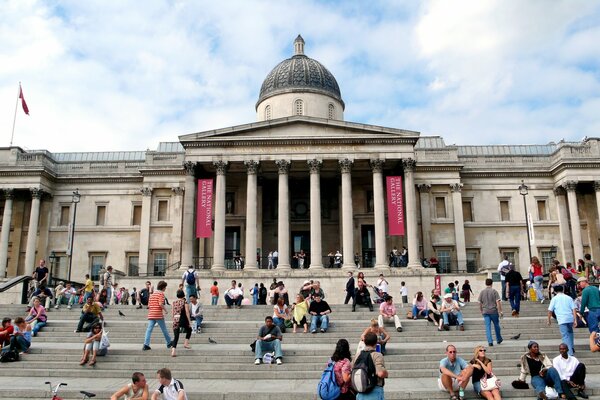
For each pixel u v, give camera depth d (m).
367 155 47.31
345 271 43.91
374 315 29.72
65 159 65.81
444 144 63.91
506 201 56.34
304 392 16.14
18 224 55.06
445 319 25.59
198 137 47.59
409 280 43.53
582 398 15.73
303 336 24.52
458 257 52.69
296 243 53.50
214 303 34.53
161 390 13.41
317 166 46.91
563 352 16.16
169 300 43.97
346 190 46.53
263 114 57.41
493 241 55.12
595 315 20.45
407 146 47.56
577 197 54.59
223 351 21.16
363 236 53.03
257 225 51.22
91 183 57.31
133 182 57.38
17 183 54.25
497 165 56.97
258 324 26.92
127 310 32.31
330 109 56.97
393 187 46.34
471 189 56.41
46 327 26.34
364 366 11.35
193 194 47.34
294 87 55.88
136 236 56.09
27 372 19.52
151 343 24.31
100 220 57.00
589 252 53.44
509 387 16.73
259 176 51.88
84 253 55.81
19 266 54.28
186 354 21.11
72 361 20.78
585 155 53.97
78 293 36.56
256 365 19.73
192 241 46.41
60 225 56.34
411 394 15.88
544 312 29.97
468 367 15.48
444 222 54.00
